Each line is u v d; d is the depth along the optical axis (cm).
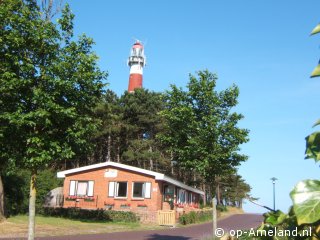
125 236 1967
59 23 1090
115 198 3206
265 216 190
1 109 1040
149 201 3116
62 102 1086
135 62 7606
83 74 1073
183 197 3891
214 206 1627
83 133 1101
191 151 1552
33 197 1102
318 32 140
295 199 133
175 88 1609
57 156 1085
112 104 5025
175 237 1986
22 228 1995
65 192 3341
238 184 6234
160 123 4912
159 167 5241
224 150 1545
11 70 1023
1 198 2195
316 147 149
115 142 5100
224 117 1584
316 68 139
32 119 1028
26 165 1073
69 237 1809
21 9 1070
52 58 1072
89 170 3325
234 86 1588
